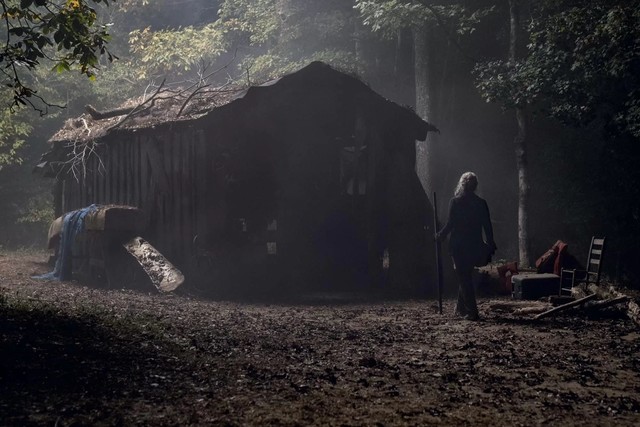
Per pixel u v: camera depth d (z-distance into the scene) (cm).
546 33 1892
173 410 580
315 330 1045
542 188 2453
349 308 1370
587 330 1080
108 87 3234
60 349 751
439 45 2670
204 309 1265
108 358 741
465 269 1183
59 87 3133
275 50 2934
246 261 1695
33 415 546
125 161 1864
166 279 1493
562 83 1845
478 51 2702
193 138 1670
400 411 595
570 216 2312
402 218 1777
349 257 1802
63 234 1747
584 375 760
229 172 1666
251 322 1110
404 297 1588
